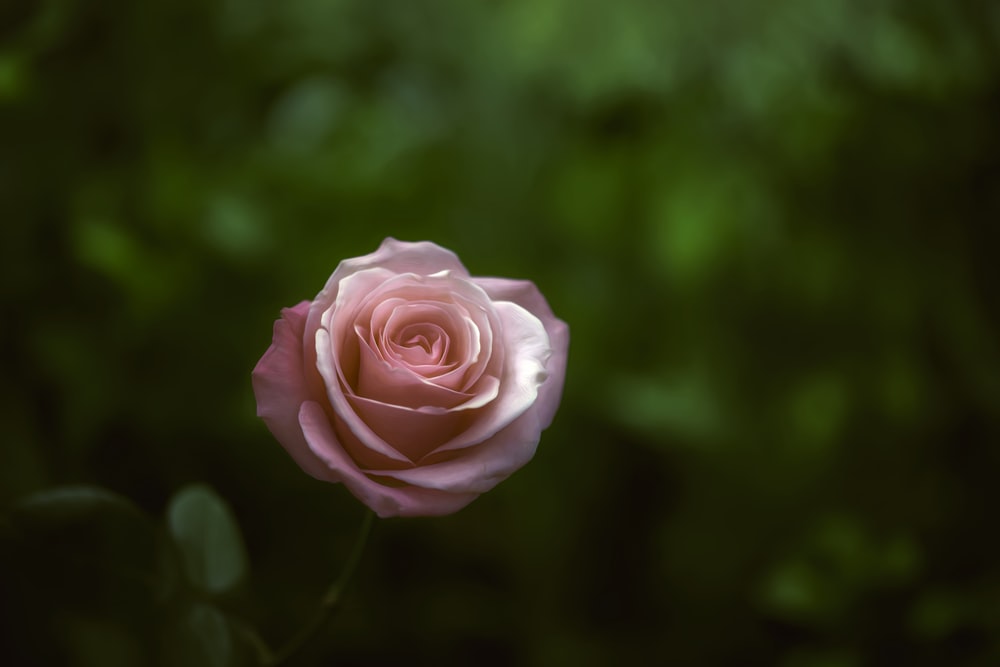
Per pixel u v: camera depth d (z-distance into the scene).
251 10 1.07
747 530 1.10
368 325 0.54
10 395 0.90
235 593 0.61
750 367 1.11
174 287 0.97
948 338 1.15
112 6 1.00
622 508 1.14
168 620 0.60
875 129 1.10
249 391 1.00
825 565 0.88
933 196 1.14
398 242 0.55
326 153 1.08
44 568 0.59
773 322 1.12
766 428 1.10
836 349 1.12
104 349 0.96
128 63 1.02
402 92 1.12
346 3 1.11
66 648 0.67
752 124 1.08
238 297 1.01
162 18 1.03
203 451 1.02
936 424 1.14
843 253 1.11
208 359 1.00
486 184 1.10
